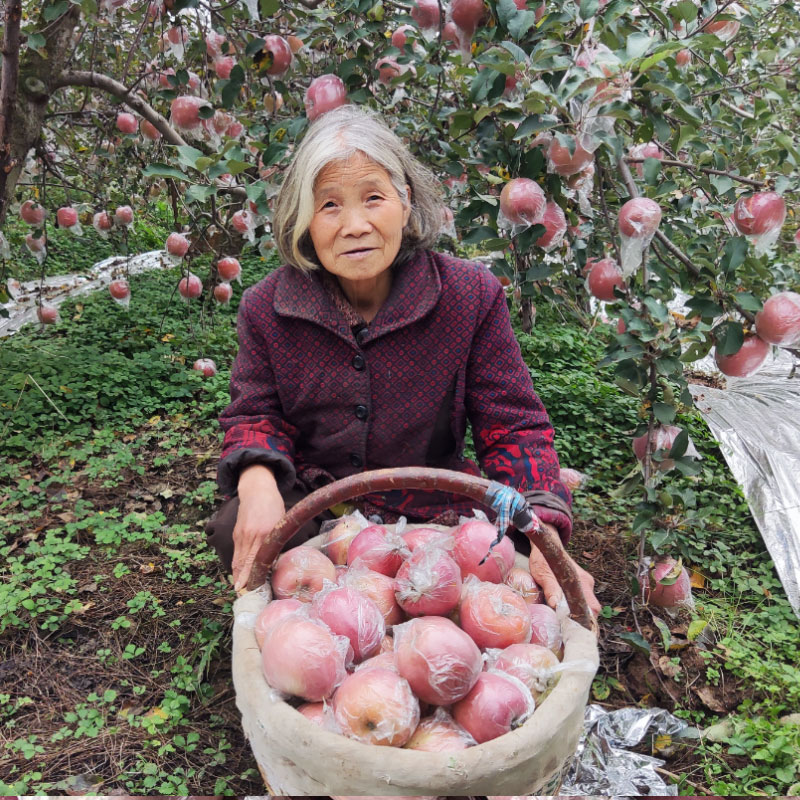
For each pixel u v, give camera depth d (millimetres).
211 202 3986
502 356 2109
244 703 1399
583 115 2020
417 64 2822
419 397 2076
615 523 3477
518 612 1534
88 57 4781
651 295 2314
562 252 2879
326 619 1516
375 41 2936
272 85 2990
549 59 2057
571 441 4250
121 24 4125
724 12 2500
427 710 1444
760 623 2816
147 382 4629
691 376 4977
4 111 3289
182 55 3141
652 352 2336
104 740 2121
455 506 2211
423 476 1506
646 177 2219
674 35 2373
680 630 2711
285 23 3488
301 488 2176
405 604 1572
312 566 1695
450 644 1342
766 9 2617
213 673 2414
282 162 2717
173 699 2260
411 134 3354
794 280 2389
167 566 2938
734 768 2125
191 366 5031
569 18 2160
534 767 1272
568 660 1438
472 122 2504
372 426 2107
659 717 2246
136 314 5836
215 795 1973
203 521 3318
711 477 3803
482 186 2539
